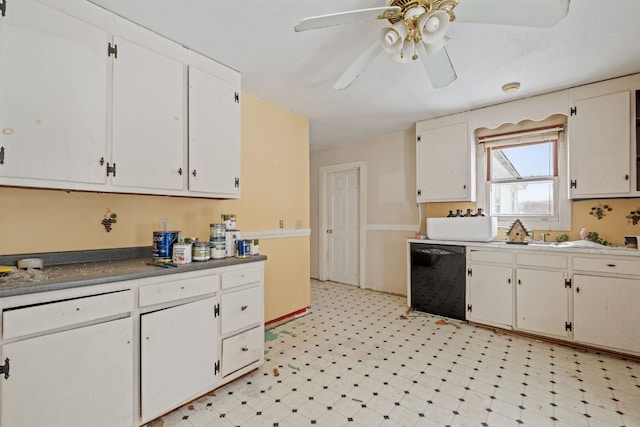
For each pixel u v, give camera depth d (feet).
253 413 5.36
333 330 9.25
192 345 5.40
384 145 13.92
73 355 4.07
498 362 7.19
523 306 8.66
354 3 5.12
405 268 13.24
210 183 6.79
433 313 10.61
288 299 10.34
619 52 6.63
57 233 5.53
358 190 15.23
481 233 9.63
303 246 10.98
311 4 5.15
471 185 10.34
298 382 6.34
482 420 5.15
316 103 9.73
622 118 7.80
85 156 4.91
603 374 6.63
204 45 6.36
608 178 7.97
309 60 7.01
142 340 4.75
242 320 6.33
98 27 5.09
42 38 4.51
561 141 9.41
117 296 4.50
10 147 4.24
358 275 15.16
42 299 3.87
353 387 6.15
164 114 5.98
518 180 10.23
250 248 6.75
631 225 8.27
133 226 6.52
